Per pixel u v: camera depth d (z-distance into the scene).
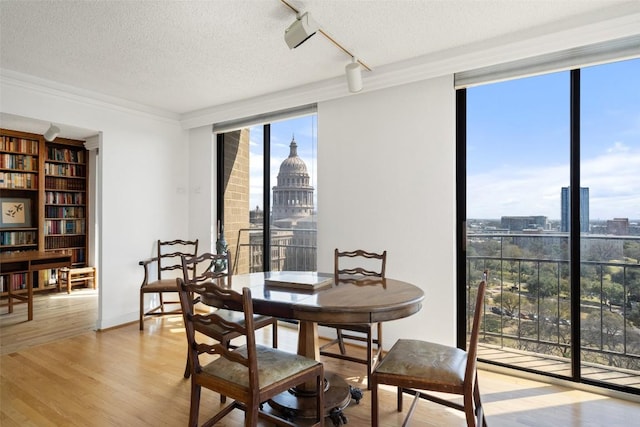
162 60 2.89
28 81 3.17
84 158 5.82
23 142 5.08
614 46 2.28
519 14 2.25
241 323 2.44
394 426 2.04
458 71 2.75
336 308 1.72
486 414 2.15
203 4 2.12
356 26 2.39
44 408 2.19
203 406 2.23
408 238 3.04
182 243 4.32
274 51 2.74
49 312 4.35
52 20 2.28
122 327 3.79
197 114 4.32
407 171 3.05
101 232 3.74
